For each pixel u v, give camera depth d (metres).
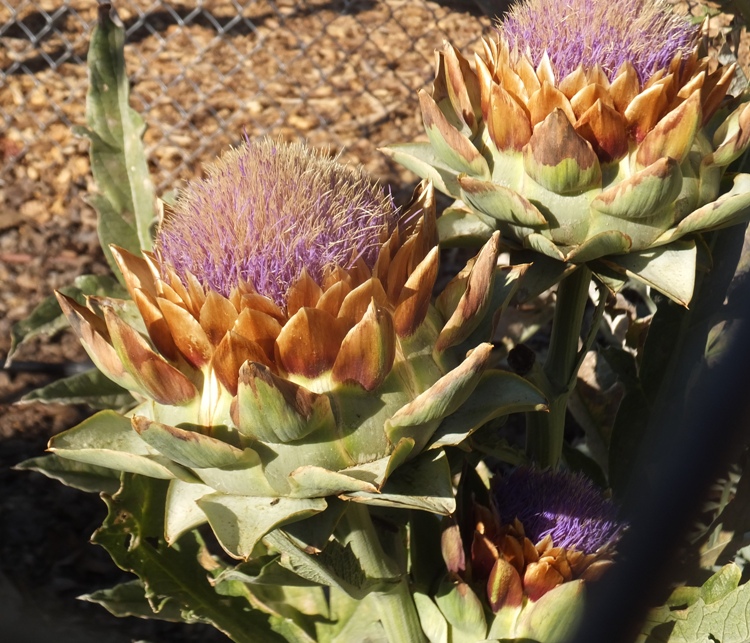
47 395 0.73
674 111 0.63
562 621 0.65
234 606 0.73
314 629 0.73
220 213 0.60
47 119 1.93
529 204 0.64
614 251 0.65
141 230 0.77
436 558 0.68
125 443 0.62
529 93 0.65
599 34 0.65
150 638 0.93
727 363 0.68
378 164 1.76
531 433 0.72
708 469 0.67
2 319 1.41
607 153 0.64
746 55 0.87
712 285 0.74
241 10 2.11
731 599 0.66
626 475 0.75
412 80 2.03
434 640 0.68
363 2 2.27
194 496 0.61
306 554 0.62
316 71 2.07
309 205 0.60
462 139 0.66
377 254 0.60
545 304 0.83
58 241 1.61
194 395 0.60
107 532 0.71
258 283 0.59
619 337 0.88
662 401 0.75
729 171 0.72
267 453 0.59
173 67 2.10
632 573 0.67
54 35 2.17
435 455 0.61
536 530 0.66
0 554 1.00
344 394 0.60
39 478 1.12
